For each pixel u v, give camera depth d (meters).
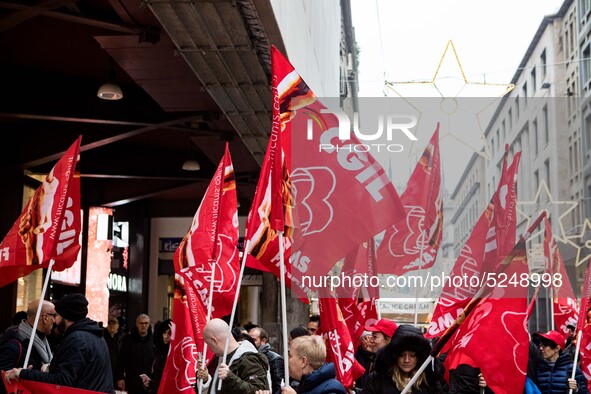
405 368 6.48
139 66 14.81
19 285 19.27
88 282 25.09
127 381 14.36
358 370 8.49
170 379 8.92
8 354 8.18
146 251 28.97
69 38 15.18
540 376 10.22
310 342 6.42
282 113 7.10
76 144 8.43
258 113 15.77
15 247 8.39
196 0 10.67
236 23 11.53
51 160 19.50
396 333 6.53
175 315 9.03
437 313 9.38
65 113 17.38
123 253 28.12
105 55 15.95
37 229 8.34
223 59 12.92
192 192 28.12
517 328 7.06
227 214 9.02
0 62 16.75
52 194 8.38
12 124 19.14
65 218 8.54
